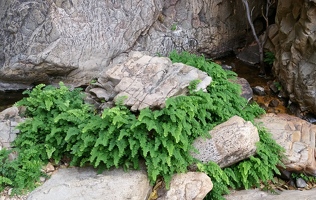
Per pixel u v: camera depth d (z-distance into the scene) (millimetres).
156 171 2416
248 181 2738
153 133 2479
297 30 3244
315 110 3320
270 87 3736
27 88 3502
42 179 2461
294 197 2582
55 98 2730
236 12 4316
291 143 2939
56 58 3299
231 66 4203
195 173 2510
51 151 2502
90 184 2395
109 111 2398
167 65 2844
